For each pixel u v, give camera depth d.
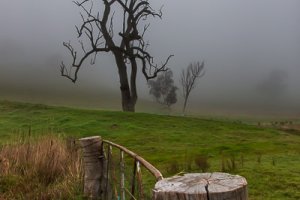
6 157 12.86
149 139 27.41
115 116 38.56
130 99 52.34
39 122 35.41
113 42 51.84
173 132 31.20
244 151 20.03
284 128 43.00
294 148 21.75
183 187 3.11
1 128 31.52
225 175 3.36
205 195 2.97
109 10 52.12
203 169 14.16
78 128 32.56
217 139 28.30
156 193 3.13
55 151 12.70
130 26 53.16
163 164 16.50
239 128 35.59
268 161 16.05
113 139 27.77
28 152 12.99
